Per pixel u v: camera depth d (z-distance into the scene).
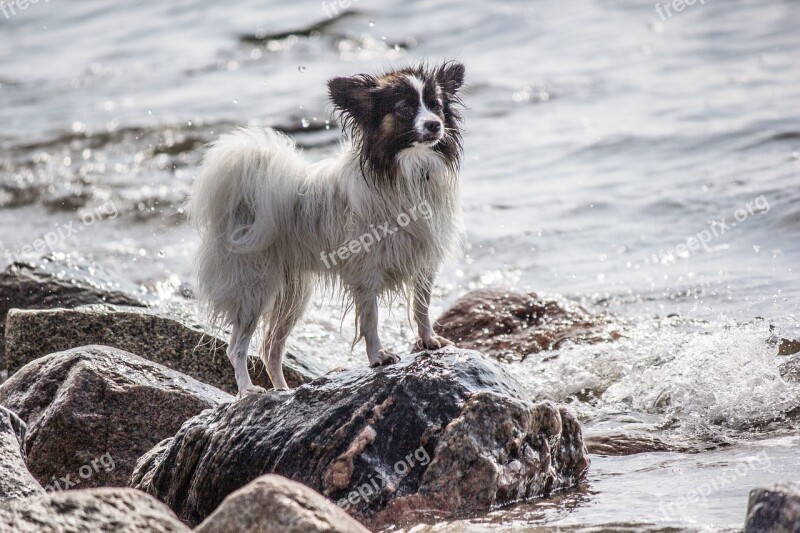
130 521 5.28
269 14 36.66
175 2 40.84
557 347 11.86
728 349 10.30
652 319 12.41
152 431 8.56
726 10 30.30
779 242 14.45
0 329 12.95
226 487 7.25
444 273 15.48
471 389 7.26
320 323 13.80
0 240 19.00
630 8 32.25
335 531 5.21
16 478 6.74
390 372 7.43
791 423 8.99
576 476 7.84
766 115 20.77
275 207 8.29
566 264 15.14
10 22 42.06
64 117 27.66
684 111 21.98
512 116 23.55
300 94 27.16
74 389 8.59
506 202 18.20
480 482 6.98
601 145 20.56
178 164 22.84
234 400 8.01
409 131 7.95
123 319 11.00
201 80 30.30
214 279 8.56
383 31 32.94
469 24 32.66
